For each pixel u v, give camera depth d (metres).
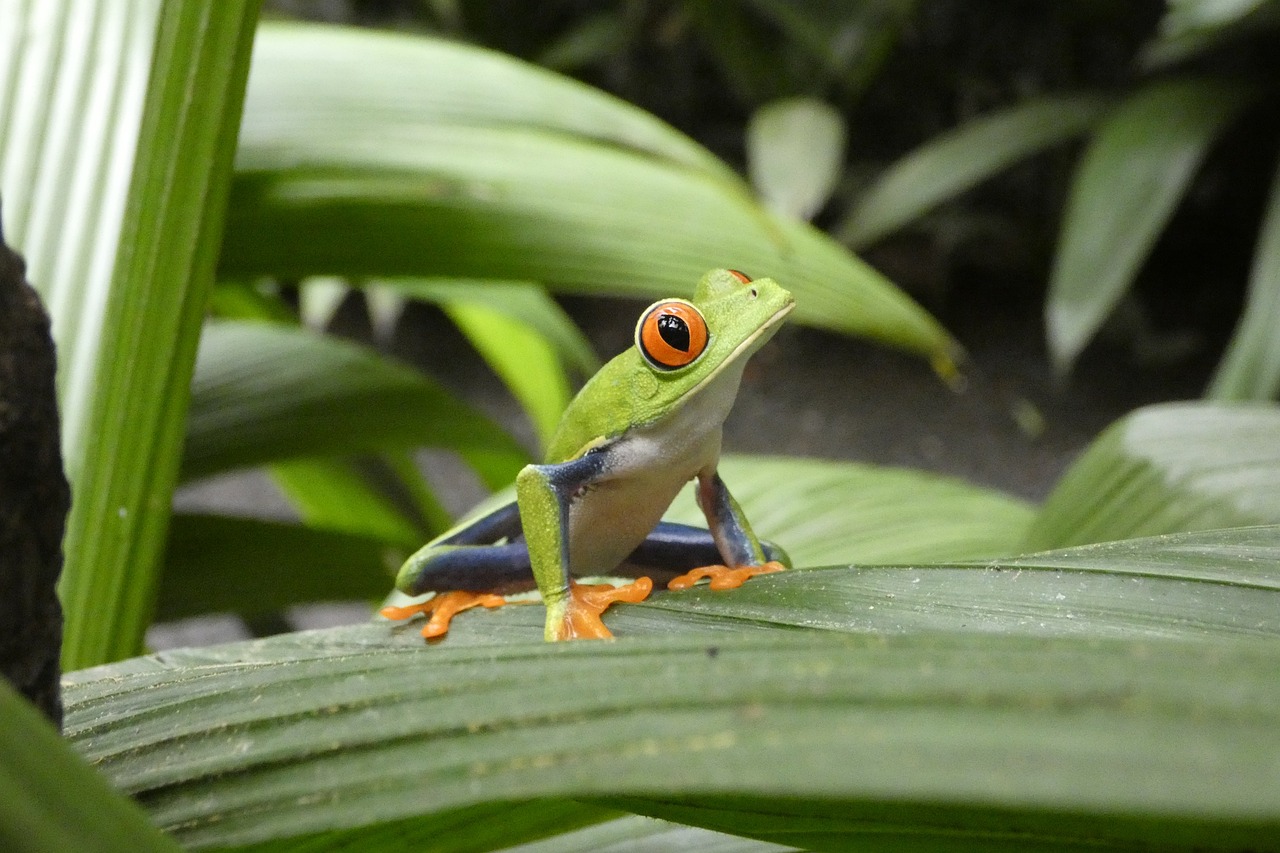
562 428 0.44
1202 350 1.35
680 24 1.46
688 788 0.27
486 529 0.44
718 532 0.44
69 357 0.44
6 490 0.36
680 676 0.31
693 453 0.43
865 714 0.27
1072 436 1.24
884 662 0.28
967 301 1.51
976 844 0.36
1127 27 1.42
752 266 0.51
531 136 0.51
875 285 0.52
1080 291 0.95
